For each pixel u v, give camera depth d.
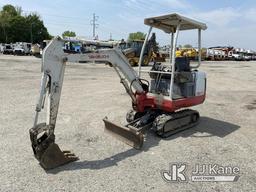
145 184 3.92
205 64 35.53
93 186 3.83
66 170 4.27
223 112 8.33
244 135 6.16
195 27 6.34
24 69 19.53
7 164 4.41
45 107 7.94
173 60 5.53
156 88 6.05
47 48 4.15
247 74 21.69
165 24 6.12
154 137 5.82
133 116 6.34
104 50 4.97
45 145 4.25
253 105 9.45
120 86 12.92
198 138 5.88
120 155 4.87
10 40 72.88
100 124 6.62
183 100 5.90
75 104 8.80
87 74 18.11
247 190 3.84
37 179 3.97
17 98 9.45
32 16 78.00
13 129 6.09
